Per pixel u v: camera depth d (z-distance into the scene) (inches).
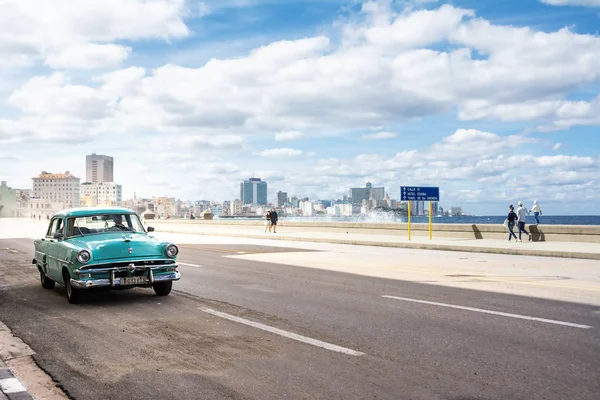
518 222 946.1
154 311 327.9
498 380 187.6
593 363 206.5
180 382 192.2
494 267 568.4
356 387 182.5
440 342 241.0
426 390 178.4
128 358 224.8
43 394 183.6
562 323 277.3
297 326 278.1
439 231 1112.2
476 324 277.0
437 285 424.5
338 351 228.1
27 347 245.9
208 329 275.6
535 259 675.4
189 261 644.7
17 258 741.9
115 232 392.5
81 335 268.5
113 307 344.8
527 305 330.3
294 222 1535.4
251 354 226.2
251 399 173.6
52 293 413.4
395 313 309.1
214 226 1873.8
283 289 409.4
